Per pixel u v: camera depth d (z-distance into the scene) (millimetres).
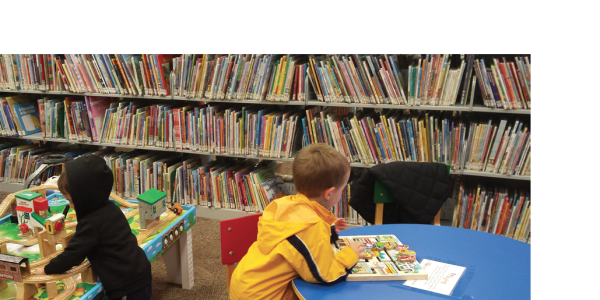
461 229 1855
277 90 3268
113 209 1795
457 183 3193
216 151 3562
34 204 2014
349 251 1456
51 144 4410
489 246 1702
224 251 1793
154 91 3559
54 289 1577
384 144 3098
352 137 3152
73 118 3863
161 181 3715
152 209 2123
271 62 3250
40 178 4039
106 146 4090
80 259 1633
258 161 3977
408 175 2396
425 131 3002
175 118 3576
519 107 2764
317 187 1462
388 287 1400
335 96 3143
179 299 2555
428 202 2406
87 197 1685
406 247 1607
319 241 1364
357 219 3293
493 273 1496
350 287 1398
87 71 3693
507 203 2941
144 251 1938
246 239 1835
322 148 1491
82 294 1632
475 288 1400
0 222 2189
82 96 4066
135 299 1787
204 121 3510
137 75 3549
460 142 2945
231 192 3562
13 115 4047
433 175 2443
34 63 3855
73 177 1652
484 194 2992
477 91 3125
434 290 1387
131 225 2195
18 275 1521
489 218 3014
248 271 1440
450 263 1564
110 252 1715
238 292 1453
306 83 3189
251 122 3400
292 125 3293
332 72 3084
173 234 2256
